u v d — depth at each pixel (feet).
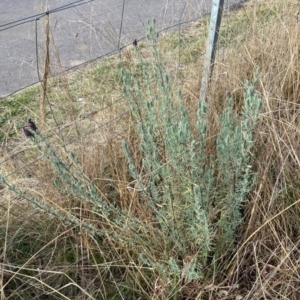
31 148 8.22
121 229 6.31
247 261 6.59
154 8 15.97
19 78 12.17
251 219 6.62
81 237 6.51
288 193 7.19
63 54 13.12
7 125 9.98
